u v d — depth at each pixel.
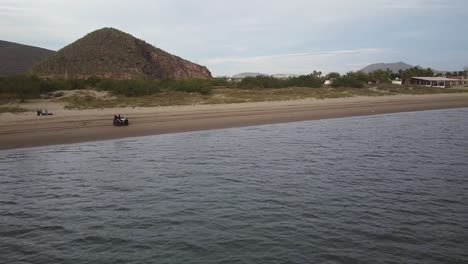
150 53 134.62
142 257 11.35
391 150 26.31
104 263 11.07
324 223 13.64
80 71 111.00
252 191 17.23
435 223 13.70
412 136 32.22
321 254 11.42
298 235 12.67
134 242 12.34
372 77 116.62
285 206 15.33
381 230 13.08
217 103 55.53
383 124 40.28
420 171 20.69
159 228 13.36
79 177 19.84
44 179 19.55
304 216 14.29
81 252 11.75
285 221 13.82
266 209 15.01
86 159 23.83
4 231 13.34
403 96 75.38
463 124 40.00
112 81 64.94
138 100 54.00
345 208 15.11
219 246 11.95
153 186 18.14
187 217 14.28
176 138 31.53
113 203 15.95
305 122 41.94
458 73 162.00
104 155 24.97
